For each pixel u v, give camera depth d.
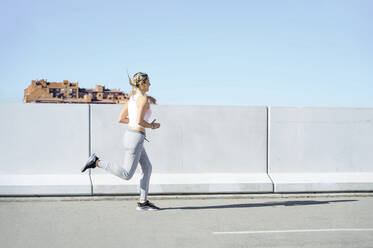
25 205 5.57
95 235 3.99
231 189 6.47
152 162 6.56
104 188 6.18
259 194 6.53
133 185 6.24
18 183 6.07
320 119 6.96
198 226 4.42
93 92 112.44
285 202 5.98
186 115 6.67
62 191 6.10
